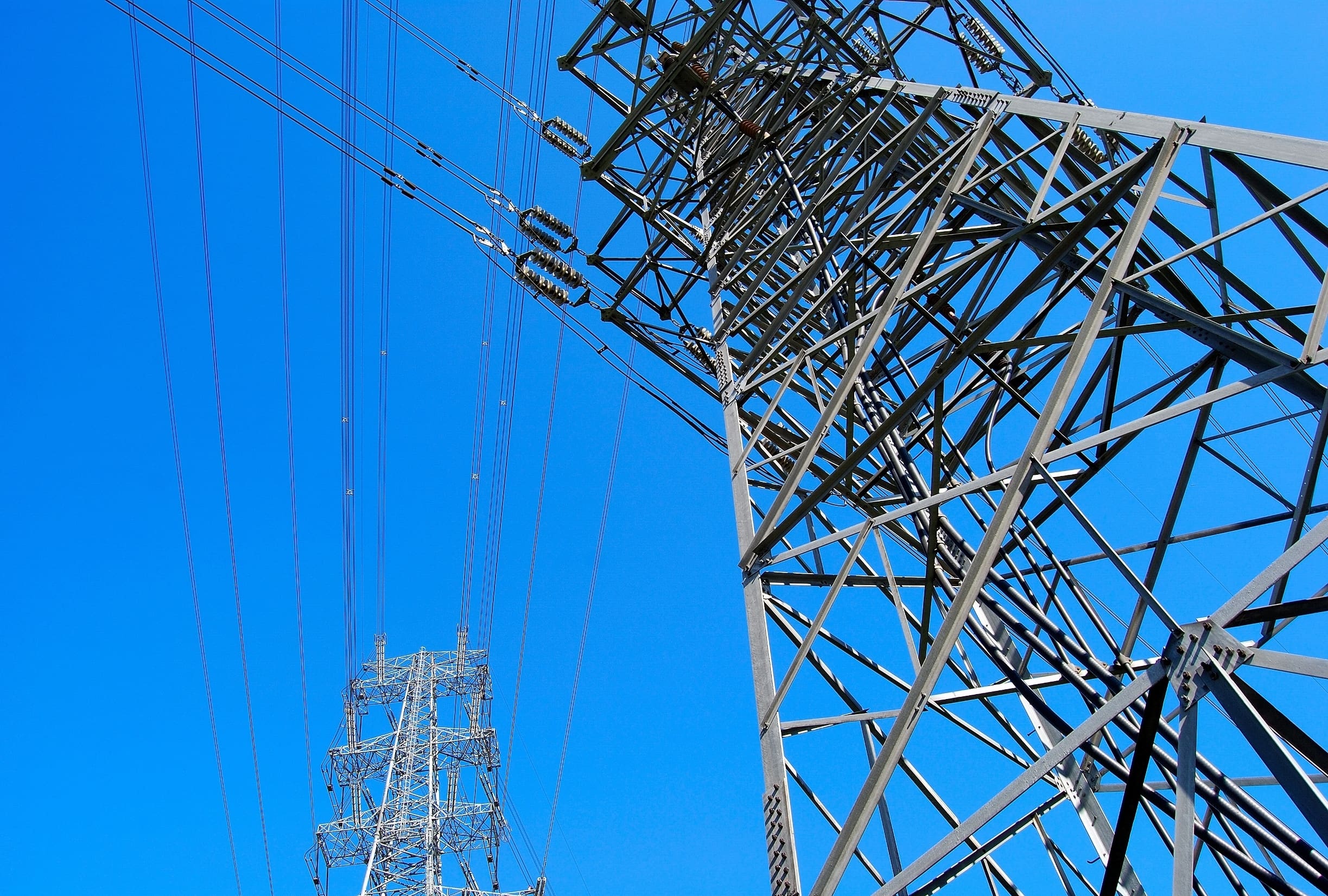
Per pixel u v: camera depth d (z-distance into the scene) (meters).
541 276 13.45
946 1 11.97
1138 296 6.45
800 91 12.96
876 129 12.27
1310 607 4.36
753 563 8.31
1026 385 9.04
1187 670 4.47
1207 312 7.93
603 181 13.47
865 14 12.26
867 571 9.56
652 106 13.59
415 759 31.59
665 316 13.87
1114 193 6.72
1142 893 7.94
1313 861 5.41
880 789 5.45
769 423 11.27
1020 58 11.59
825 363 10.89
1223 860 6.59
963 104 9.28
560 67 14.12
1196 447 7.62
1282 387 5.66
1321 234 6.25
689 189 13.85
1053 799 8.13
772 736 6.93
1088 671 6.89
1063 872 8.00
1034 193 10.41
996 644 7.40
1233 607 4.37
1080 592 7.20
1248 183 6.53
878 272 9.24
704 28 12.91
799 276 10.35
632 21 13.91
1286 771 3.96
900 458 8.34
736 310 11.32
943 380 7.25
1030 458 5.56
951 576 8.84
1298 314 5.51
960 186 8.23
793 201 12.34
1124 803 4.58
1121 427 5.41
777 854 6.44
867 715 6.61
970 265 8.77
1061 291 7.29
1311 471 5.51
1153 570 7.44
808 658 8.09
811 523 10.79
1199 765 5.99
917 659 6.82
